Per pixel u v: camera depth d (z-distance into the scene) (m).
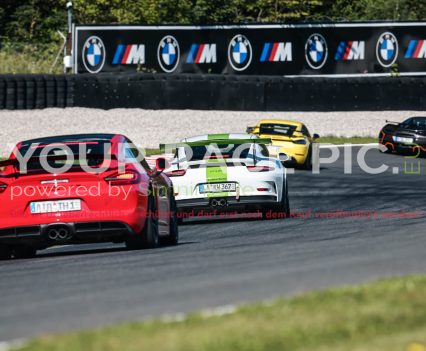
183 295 23.72
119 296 24.27
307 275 26.00
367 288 22.39
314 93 124.06
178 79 120.06
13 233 35.50
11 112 112.56
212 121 115.50
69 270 31.34
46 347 17.69
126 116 114.62
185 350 17.23
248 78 121.81
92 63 124.50
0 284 28.78
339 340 17.75
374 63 133.75
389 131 102.19
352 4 186.38
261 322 19.19
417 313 19.69
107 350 17.33
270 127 86.88
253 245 37.34
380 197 64.06
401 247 31.98
